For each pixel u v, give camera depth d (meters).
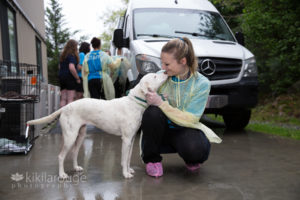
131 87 4.49
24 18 8.77
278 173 2.80
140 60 4.36
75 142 2.85
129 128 2.57
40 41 13.17
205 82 2.60
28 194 2.26
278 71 8.80
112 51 7.89
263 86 9.64
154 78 2.50
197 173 2.81
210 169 2.94
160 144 2.70
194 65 2.57
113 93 5.47
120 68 5.32
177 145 2.68
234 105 4.54
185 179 2.63
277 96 8.74
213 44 4.77
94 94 5.49
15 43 7.52
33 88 4.11
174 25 5.16
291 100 7.70
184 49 2.46
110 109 2.60
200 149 2.58
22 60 8.33
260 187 2.43
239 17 10.20
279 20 6.84
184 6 5.62
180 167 3.03
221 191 2.33
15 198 2.18
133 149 3.87
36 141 4.39
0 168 2.97
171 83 2.68
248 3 7.78
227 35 5.39
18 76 4.08
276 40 7.50
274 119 6.86
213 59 4.47
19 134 3.89
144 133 2.61
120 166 3.04
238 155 3.48
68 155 3.50
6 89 3.96
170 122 2.71
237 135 4.79
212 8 5.88
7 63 4.29
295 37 6.78
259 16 7.25
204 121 6.68
